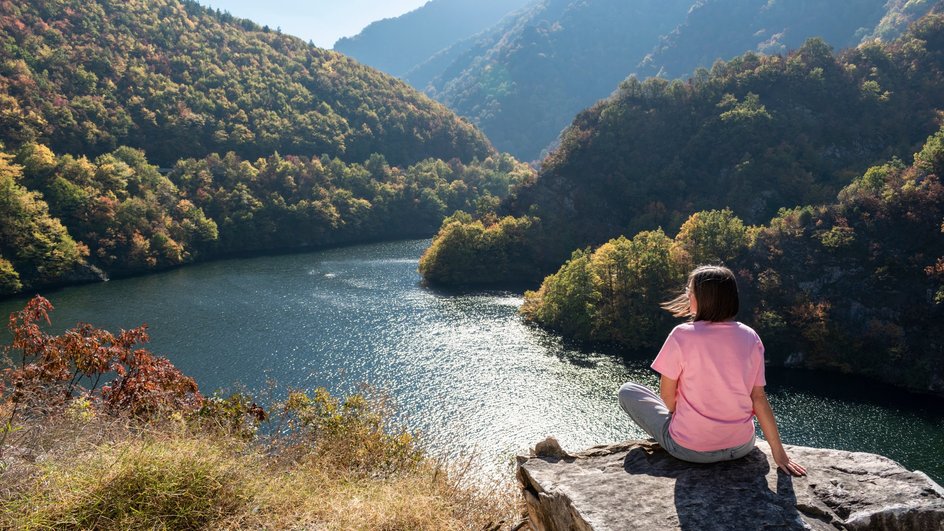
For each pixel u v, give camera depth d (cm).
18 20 15312
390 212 15075
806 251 6869
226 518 489
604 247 6988
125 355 988
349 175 15312
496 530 596
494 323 6681
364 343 5794
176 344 5584
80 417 657
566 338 6209
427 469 776
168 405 831
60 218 9712
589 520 355
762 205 10112
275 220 12825
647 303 6341
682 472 400
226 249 11862
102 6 18488
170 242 10038
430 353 5556
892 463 396
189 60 18325
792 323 6103
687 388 389
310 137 17900
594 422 4141
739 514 347
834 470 394
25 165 10188
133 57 17150
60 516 445
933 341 5625
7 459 511
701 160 11612
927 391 5094
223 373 4859
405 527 535
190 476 509
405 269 9950
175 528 470
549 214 11312
